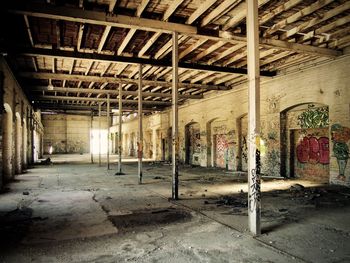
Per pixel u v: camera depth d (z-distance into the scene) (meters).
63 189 9.79
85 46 9.43
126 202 7.56
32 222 5.68
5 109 11.25
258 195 4.84
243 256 3.95
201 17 7.35
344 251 4.08
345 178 9.62
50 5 6.23
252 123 4.93
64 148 37.50
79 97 18.98
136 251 4.15
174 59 7.74
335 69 9.88
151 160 25.94
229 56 10.57
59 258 3.92
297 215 6.07
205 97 18.08
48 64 11.70
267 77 12.79
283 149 12.44
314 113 11.07
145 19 7.00
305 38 8.36
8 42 8.78
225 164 16.70
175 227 5.30
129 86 16.52
